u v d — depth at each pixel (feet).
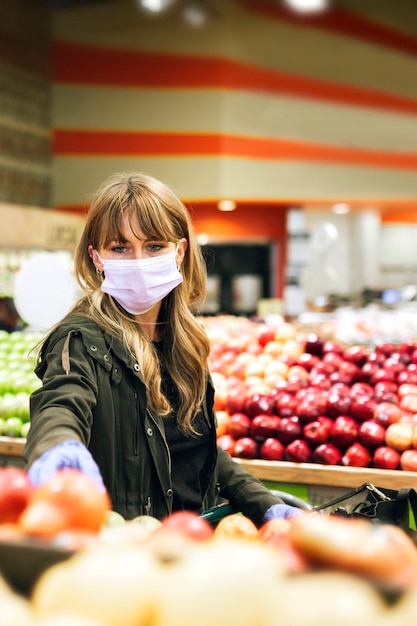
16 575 2.35
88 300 6.13
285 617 1.93
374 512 6.17
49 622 1.97
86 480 2.81
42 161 29.68
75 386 5.31
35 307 13.58
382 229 45.96
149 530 3.05
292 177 30.22
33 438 4.46
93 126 29.86
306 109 30.30
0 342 13.96
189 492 6.31
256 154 29.58
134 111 29.50
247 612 1.97
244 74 29.19
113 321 5.94
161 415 6.01
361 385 10.68
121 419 5.82
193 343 6.39
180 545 2.40
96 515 2.75
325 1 30.14
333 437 9.33
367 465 9.25
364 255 42.52
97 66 29.71
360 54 31.04
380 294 36.83
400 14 31.42
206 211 30.53
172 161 29.32
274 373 11.47
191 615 1.99
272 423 9.61
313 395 9.77
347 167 31.22
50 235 17.66
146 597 2.11
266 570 2.09
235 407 10.11
